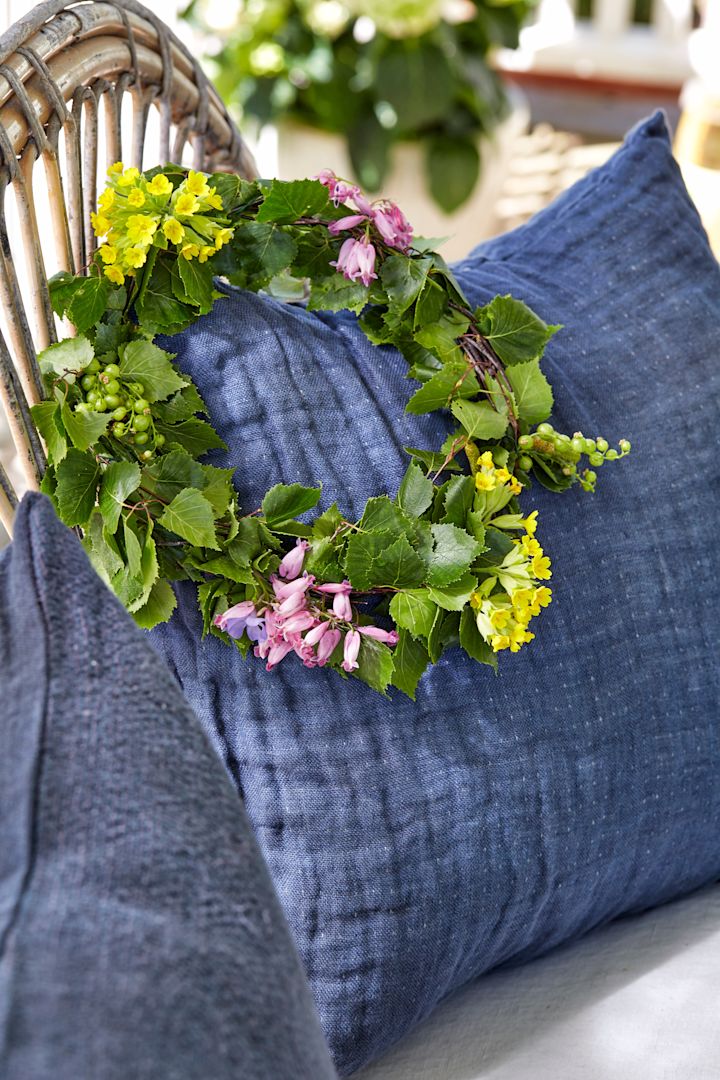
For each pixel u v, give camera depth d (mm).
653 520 1240
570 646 1202
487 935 1184
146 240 1141
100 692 971
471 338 1211
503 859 1175
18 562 1005
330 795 1155
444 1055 1175
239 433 1168
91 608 996
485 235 3326
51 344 1185
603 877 1214
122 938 911
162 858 937
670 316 1300
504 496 1168
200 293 1163
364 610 1170
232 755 1163
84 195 1281
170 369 1145
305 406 1178
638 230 1327
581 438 1192
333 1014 1149
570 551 1212
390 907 1153
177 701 988
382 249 1211
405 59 3006
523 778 1181
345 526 1156
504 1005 1205
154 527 1146
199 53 3156
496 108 3145
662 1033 1166
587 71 4086
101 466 1140
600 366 1262
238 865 954
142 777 954
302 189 1177
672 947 1248
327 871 1151
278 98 3059
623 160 1354
